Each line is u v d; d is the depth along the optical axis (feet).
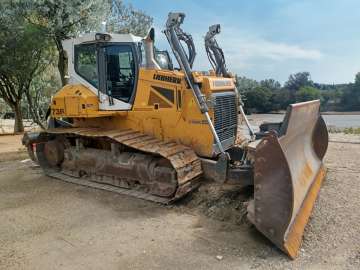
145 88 22.00
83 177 24.99
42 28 49.26
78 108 23.31
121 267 13.14
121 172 21.98
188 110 20.53
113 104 22.98
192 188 19.49
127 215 18.20
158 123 21.67
